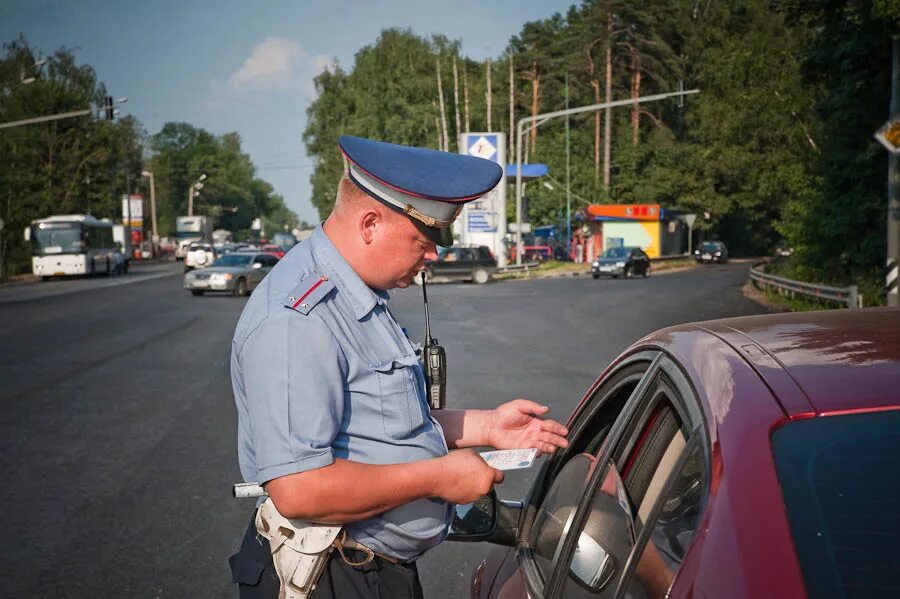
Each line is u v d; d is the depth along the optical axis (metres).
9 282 44.62
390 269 2.05
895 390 1.49
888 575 1.25
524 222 45.34
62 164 63.84
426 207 2.00
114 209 71.56
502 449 2.43
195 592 4.53
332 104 85.62
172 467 6.98
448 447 2.44
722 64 53.03
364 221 2.03
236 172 160.50
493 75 81.38
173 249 99.75
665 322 18.30
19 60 64.69
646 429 1.92
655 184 66.62
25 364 13.00
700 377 1.71
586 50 71.31
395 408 2.02
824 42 19.95
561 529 2.07
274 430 1.86
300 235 88.81
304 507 1.85
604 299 25.94
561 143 70.62
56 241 45.09
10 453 7.46
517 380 11.03
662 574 1.51
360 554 2.04
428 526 2.11
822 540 1.29
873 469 1.37
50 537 5.34
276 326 1.91
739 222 77.81
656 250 60.47
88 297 30.27
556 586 1.95
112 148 67.19
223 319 20.98
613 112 72.31
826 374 1.57
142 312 23.27
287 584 1.99
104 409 9.44
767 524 1.33
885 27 16.83
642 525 1.70
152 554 5.07
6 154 52.88
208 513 5.80
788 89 39.09
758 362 1.66
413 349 2.16
